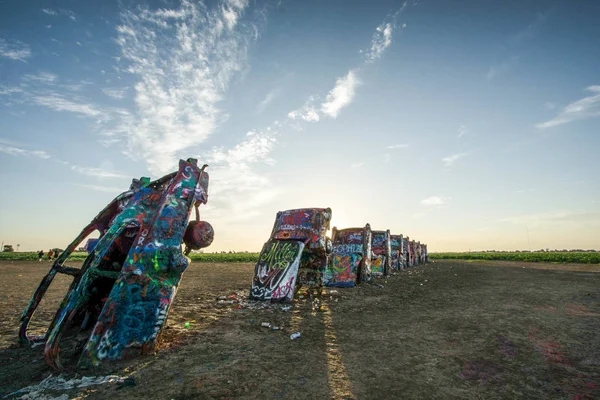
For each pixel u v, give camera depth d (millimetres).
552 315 5891
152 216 3832
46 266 20578
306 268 8266
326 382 2912
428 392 2746
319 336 4438
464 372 3205
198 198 4301
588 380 3031
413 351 3840
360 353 3750
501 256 51469
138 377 2953
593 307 6695
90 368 3131
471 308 6594
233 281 11617
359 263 10969
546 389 2838
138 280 3551
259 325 4988
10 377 2955
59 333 3166
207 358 3480
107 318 3324
